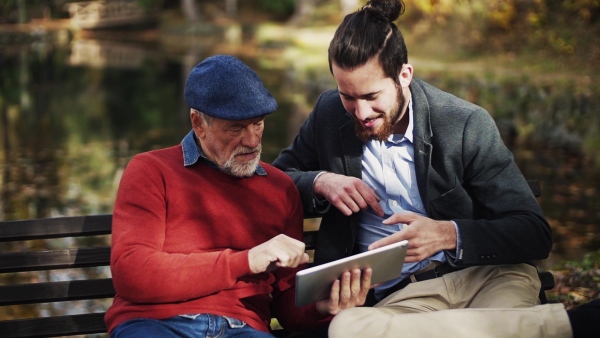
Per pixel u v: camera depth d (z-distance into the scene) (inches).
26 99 719.7
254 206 120.0
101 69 949.2
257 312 117.8
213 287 109.3
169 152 120.8
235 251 118.5
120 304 113.8
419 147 122.4
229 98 113.8
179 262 109.3
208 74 115.1
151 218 114.2
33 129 570.6
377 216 126.1
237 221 118.6
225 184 119.0
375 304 125.3
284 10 1421.0
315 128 131.8
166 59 1061.1
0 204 359.9
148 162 118.0
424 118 122.6
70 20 1462.8
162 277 108.2
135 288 108.6
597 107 456.8
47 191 386.3
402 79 119.6
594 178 375.2
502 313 106.5
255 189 120.6
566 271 197.2
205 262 109.5
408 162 124.6
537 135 484.1
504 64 616.1
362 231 127.9
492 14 685.9
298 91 733.9
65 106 680.4
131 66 983.6
